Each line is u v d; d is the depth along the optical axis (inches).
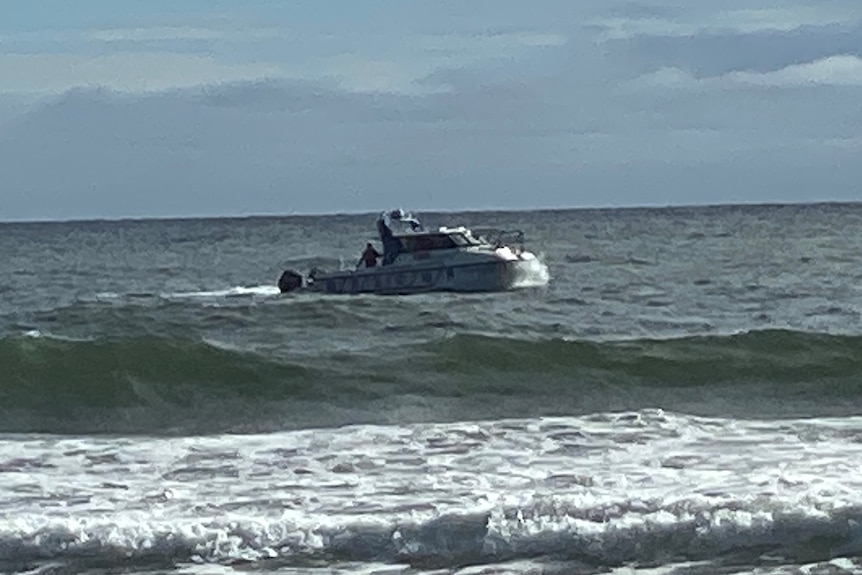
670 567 761.0
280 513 832.3
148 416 1304.1
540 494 852.6
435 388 1421.0
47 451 1022.4
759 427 1080.8
